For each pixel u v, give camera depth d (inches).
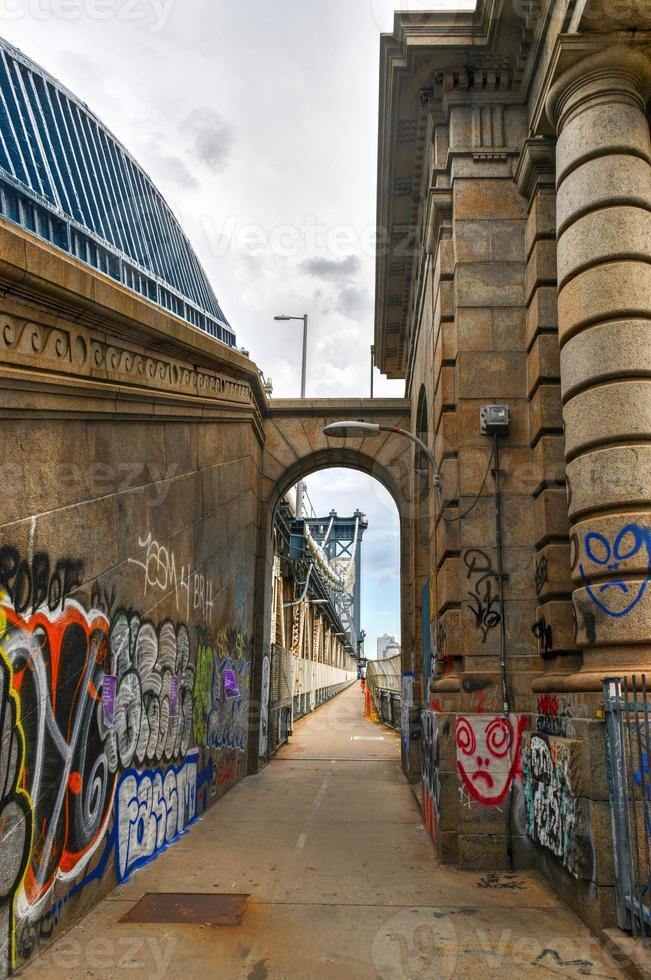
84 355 194.7
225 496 394.0
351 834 304.0
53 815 177.5
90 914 198.4
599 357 223.6
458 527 286.5
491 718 260.7
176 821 298.2
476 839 250.8
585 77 240.5
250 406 450.3
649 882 161.8
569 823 201.6
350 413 536.4
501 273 296.2
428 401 382.0
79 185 254.8
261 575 516.4
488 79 306.0
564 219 240.1
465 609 274.7
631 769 170.2
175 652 294.2
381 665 1035.9
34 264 156.9
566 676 236.5
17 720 159.5
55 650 180.1
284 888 225.3
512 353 291.0
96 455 210.1
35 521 171.2
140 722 249.4
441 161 317.7
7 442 158.9
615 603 209.5
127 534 235.8
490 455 285.3
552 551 257.4
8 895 154.4
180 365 286.7
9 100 216.4
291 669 807.1
